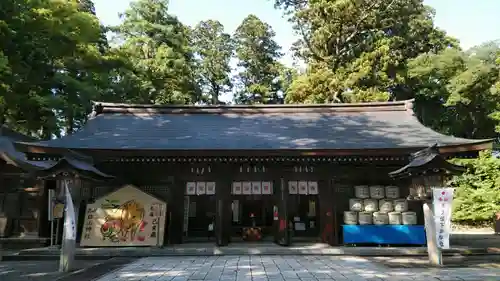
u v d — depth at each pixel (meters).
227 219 13.98
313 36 32.97
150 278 8.38
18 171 15.44
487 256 12.11
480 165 24.75
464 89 28.09
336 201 14.32
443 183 10.48
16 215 15.20
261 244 14.49
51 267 10.66
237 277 8.41
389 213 13.90
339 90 29.50
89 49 24.91
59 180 10.13
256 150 13.16
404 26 33.19
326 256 12.24
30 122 22.39
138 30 35.22
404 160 13.86
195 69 42.72
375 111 18.75
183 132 15.98
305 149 13.20
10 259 12.27
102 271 9.45
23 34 17.44
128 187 14.03
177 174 14.42
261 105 18.94
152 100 35.06
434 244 10.39
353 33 32.34
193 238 17.97
